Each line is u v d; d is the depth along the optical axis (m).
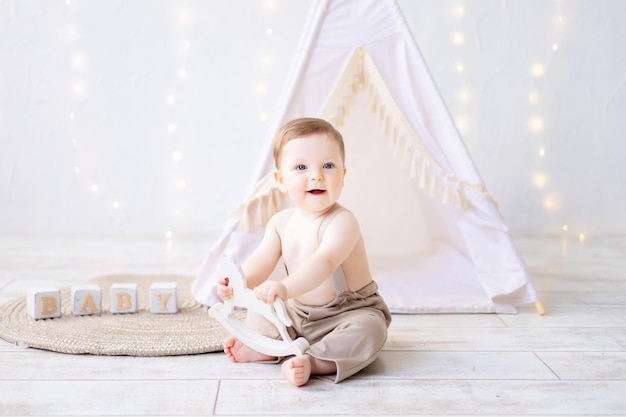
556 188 3.28
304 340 1.34
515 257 1.88
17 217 3.29
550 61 3.21
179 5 3.20
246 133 3.28
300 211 1.50
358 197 2.34
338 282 1.43
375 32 1.90
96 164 3.28
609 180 3.28
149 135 3.28
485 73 3.21
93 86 3.23
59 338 1.54
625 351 1.53
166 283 1.85
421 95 1.91
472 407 1.19
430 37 3.19
